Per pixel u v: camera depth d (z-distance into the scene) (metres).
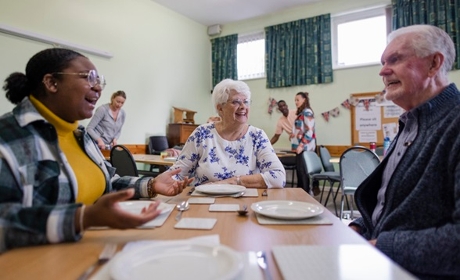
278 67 5.48
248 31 5.92
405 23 4.42
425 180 0.84
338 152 5.01
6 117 0.78
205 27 6.26
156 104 5.18
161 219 0.82
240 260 0.48
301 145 4.03
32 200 0.73
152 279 0.45
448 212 0.80
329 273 0.48
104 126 3.90
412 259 0.75
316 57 5.12
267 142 1.69
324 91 5.13
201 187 1.29
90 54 4.14
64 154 0.89
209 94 6.39
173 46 5.51
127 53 4.68
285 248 0.59
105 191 1.08
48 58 0.88
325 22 5.07
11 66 3.32
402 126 1.15
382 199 1.08
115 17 4.49
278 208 0.94
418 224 0.84
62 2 3.80
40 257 0.56
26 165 0.73
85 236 0.68
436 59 0.98
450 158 0.80
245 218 0.85
